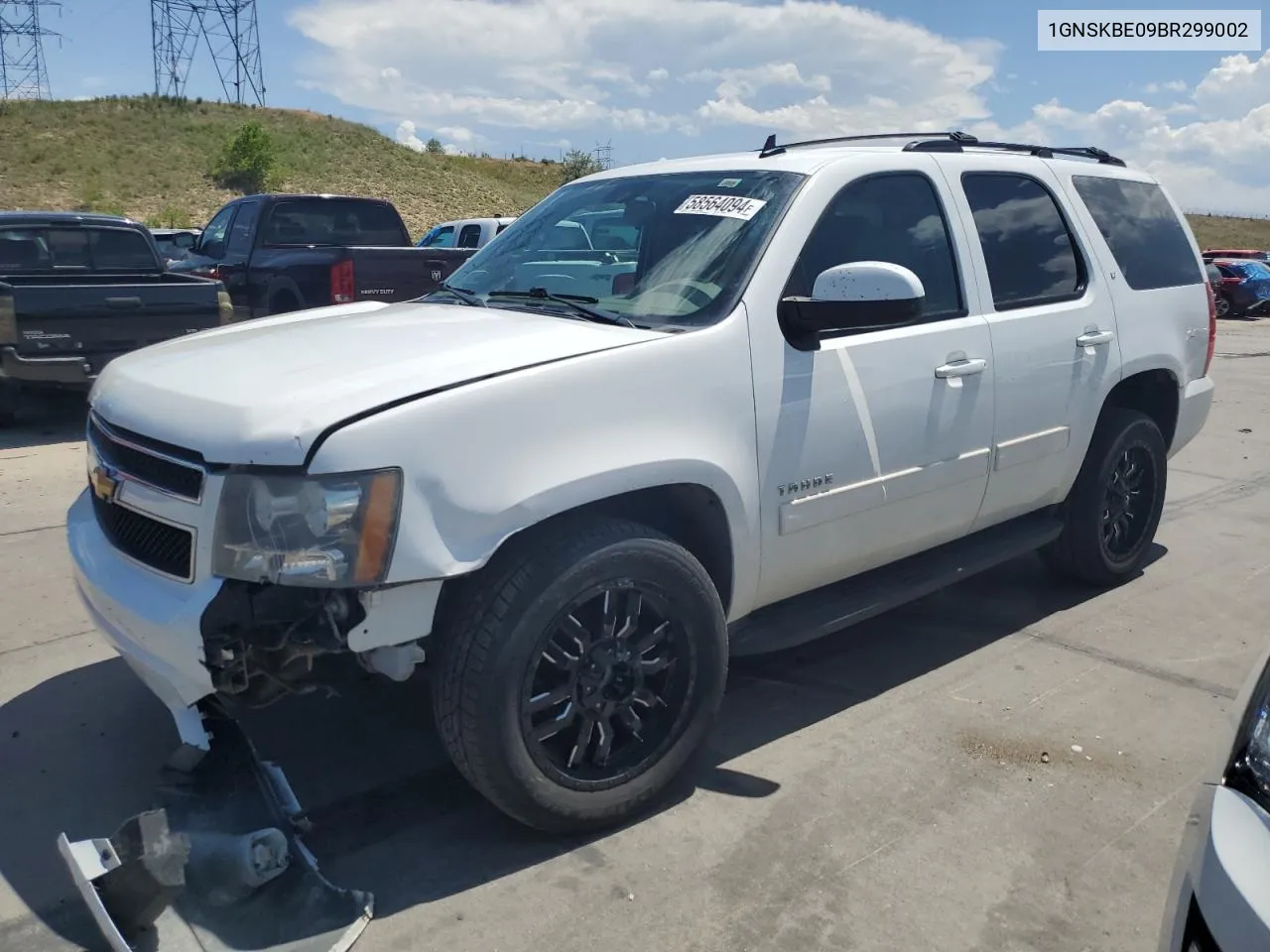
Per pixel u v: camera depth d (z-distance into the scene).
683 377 3.10
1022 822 3.18
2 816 3.22
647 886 2.88
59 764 3.52
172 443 2.71
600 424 2.91
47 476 7.24
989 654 4.42
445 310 3.64
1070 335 4.38
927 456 3.82
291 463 2.54
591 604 2.98
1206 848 1.86
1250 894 1.72
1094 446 4.78
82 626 4.66
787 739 3.69
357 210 11.59
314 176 50.72
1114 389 4.88
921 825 3.16
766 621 3.63
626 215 3.91
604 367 2.95
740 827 3.15
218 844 2.64
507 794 2.88
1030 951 2.64
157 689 2.85
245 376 2.89
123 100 56.69
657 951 2.63
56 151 48.31
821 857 3.01
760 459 3.29
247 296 10.83
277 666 2.72
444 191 53.00
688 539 3.36
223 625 2.63
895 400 3.66
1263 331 21.83
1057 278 4.46
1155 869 2.96
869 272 3.18
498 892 2.86
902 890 2.87
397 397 2.66
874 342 3.61
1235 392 12.28
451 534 2.66
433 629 2.88
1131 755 3.59
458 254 10.14
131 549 2.91
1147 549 5.26
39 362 8.16
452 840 3.09
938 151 4.18
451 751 2.86
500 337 3.10
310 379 2.79
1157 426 5.09
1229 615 4.89
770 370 3.31
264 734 3.71
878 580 4.03
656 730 3.17
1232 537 6.18
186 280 9.69
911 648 4.49
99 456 3.09
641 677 3.09
